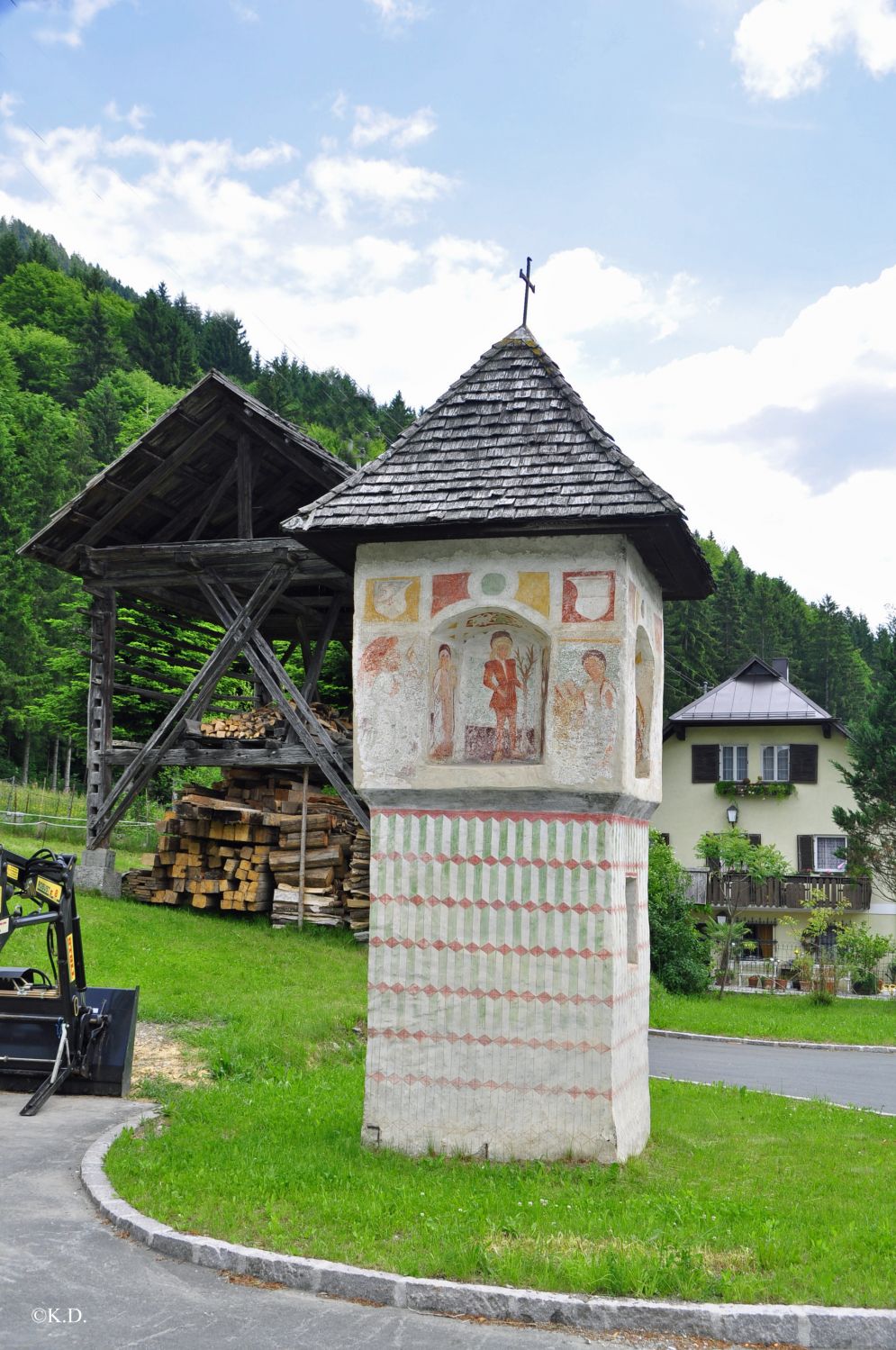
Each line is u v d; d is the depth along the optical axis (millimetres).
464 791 9516
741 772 43438
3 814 35156
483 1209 7762
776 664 45125
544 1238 7254
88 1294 6562
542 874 9398
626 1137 9523
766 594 81062
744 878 38438
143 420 75250
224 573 23422
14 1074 11062
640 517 9180
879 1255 7320
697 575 10891
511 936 9398
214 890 23094
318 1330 6242
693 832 43500
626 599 9461
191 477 24156
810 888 38594
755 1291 6574
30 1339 5973
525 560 9656
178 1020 14375
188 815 23094
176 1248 7160
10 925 10789
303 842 22781
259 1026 14133
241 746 23594
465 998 9414
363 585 9984
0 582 54562
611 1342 6227
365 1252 7039
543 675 9875
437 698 9875
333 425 91625
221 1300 6578
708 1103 13242
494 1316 6473
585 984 9227
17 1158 8961
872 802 37438
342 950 21141
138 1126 9945
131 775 23922
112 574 24516
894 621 40000
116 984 15539
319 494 24734
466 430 10367
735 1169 9648
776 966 38281
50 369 89875
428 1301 6566
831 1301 6531
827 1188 9133
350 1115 10570
